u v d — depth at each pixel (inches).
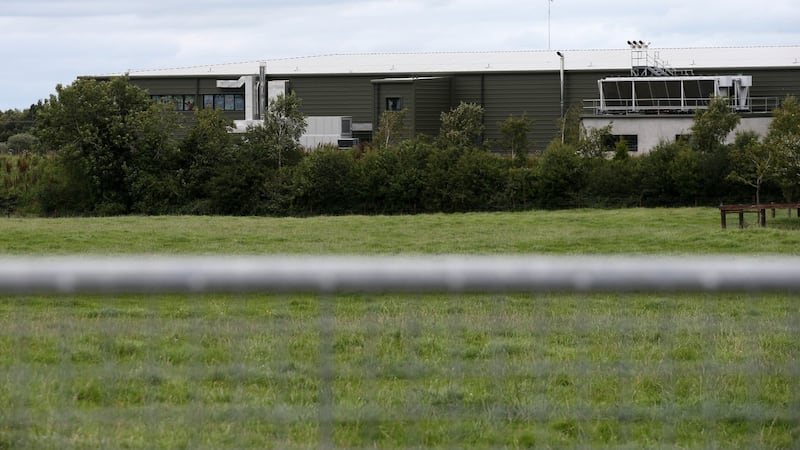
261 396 219.3
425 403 220.4
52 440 216.4
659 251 2112.5
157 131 3949.3
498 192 3661.4
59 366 216.8
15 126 6663.4
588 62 5467.5
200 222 2952.8
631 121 4429.1
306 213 3762.3
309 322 220.5
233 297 213.3
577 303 218.4
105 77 5890.8
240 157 3946.9
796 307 206.1
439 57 5920.3
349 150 4052.7
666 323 217.5
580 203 3599.9
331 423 221.0
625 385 218.8
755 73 5039.4
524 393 219.8
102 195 3934.5
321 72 5689.0
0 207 3890.3
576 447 218.4
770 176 3420.3
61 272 193.3
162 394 217.3
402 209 3708.2
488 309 219.8
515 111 5433.1
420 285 194.9
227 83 5679.1
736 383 214.5
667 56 5433.1
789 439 209.8
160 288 195.2
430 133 5423.2
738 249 2108.8
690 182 3550.7
